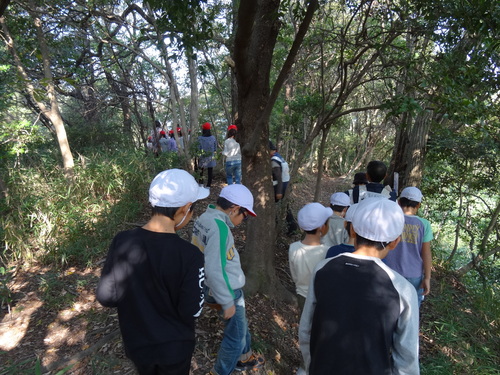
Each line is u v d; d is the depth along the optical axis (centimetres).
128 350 154
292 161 1516
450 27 326
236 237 555
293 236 612
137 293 149
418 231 308
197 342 299
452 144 595
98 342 295
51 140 849
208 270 216
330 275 152
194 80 905
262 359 296
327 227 258
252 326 344
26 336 313
